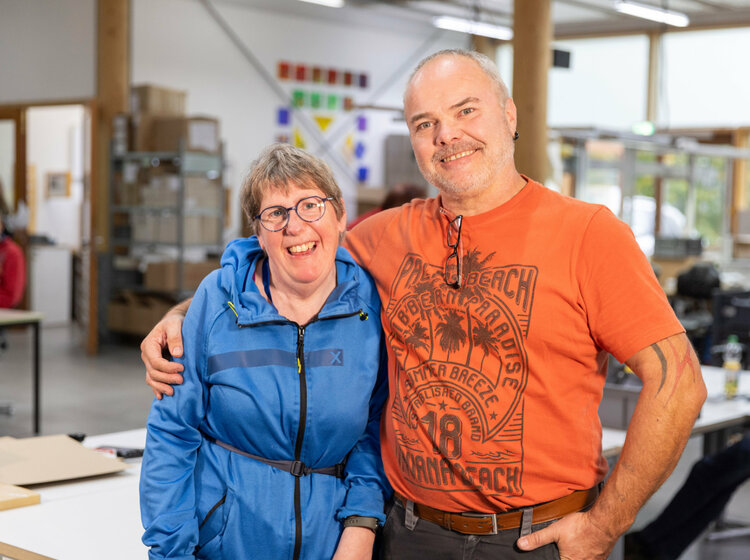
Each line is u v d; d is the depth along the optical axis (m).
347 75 12.30
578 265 1.73
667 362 1.67
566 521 1.74
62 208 12.98
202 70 10.76
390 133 12.89
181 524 1.77
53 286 11.53
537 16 7.45
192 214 8.88
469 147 1.78
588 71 12.71
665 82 12.20
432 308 1.81
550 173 8.16
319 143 12.07
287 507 1.84
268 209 1.80
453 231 1.83
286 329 1.84
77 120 12.97
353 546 1.86
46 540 1.99
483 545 1.78
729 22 11.64
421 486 1.82
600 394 1.82
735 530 4.41
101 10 9.32
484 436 1.74
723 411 3.49
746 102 11.66
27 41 9.88
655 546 3.71
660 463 1.68
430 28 13.15
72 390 7.25
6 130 11.83
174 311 2.00
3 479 2.29
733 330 5.99
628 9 9.34
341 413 1.84
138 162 9.17
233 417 1.82
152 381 1.85
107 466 2.44
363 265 2.01
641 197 10.92
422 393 1.80
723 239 11.15
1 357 8.73
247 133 11.27
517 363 1.73
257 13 11.24
